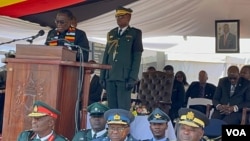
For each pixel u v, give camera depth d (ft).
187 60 40.37
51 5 23.47
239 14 28.07
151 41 34.99
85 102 12.64
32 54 11.95
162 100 21.61
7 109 12.05
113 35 18.13
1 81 18.86
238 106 20.56
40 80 11.85
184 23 28.94
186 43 35.55
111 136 12.39
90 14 26.27
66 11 14.29
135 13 26.99
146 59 39.27
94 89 23.11
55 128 12.00
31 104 11.87
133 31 17.93
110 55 17.87
